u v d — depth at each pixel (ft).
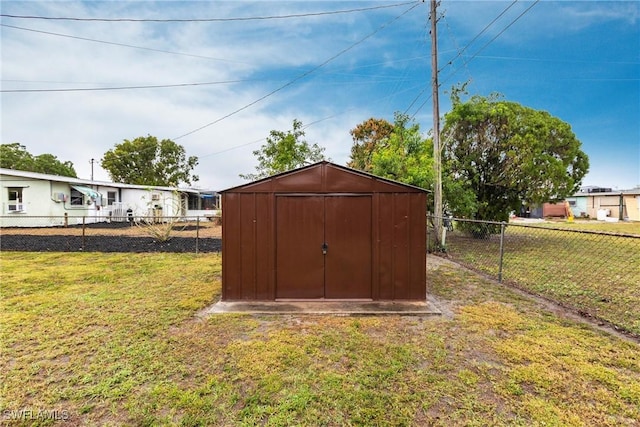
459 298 15.02
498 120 33.22
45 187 49.06
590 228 51.06
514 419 6.51
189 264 22.76
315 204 14.19
